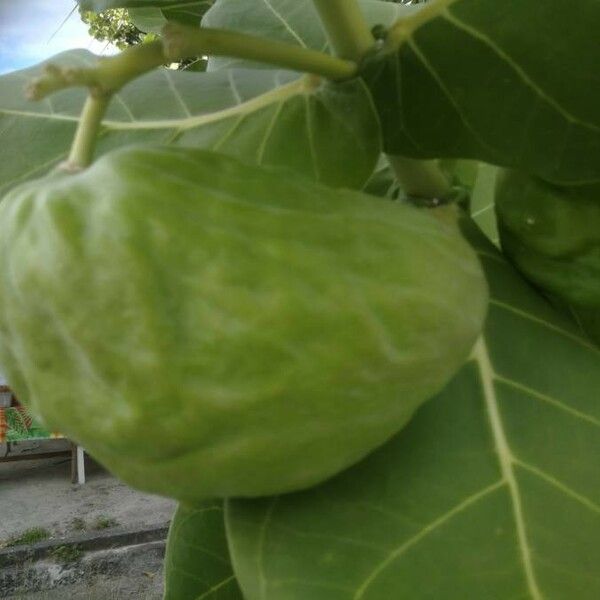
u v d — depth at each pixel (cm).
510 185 19
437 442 15
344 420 13
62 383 13
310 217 13
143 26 33
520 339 17
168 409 13
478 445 15
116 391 13
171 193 13
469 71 17
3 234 13
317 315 12
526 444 16
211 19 24
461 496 15
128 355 12
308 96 19
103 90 14
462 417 16
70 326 13
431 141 18
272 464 13
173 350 12
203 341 12
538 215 18
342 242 13
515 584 14
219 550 23
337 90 18
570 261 18
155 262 12
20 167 20
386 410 13
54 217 13
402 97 18
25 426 168
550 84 17
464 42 17
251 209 13
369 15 23
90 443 13
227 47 15
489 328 17
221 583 23
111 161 13
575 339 17
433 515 15
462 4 17
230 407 12
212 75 21
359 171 19
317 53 17
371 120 18
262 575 15
